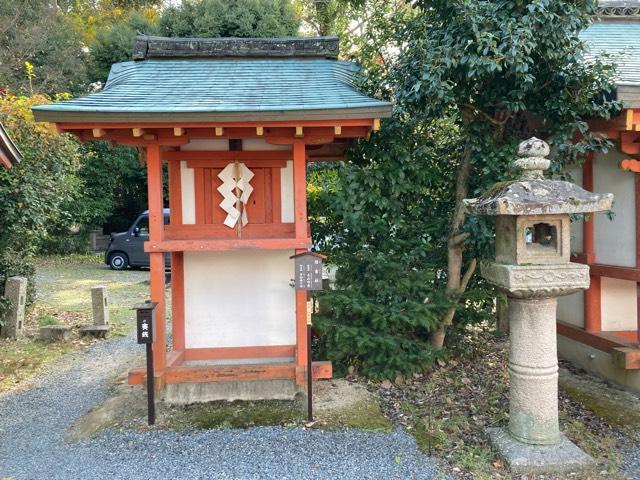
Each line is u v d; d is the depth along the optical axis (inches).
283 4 633.0
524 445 135.3
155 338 168.7
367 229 201.5
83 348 263.1
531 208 122.8
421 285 197.5
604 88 163.5
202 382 174.4
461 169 203.3
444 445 145.3
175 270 191.8
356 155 209.8
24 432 160.4
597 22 243.0
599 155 208.5
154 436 150.1
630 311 217.9
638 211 189.0
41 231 311.3
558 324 235.1
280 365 175.5
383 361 197.0
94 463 135.9
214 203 185.0
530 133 208.1
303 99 161.5
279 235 182.1
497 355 231.5
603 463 135.9
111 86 179.2
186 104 155.3
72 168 343.0
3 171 276.1
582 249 220.1
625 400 181.9
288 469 131.3
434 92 170.2
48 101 337.1
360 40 223.6
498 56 162.1
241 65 204.5
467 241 194.4
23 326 283.1
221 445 144.0
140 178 749.9
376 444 144.6
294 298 194.1
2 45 621.0
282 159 185.5
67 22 727.1
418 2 194.1
